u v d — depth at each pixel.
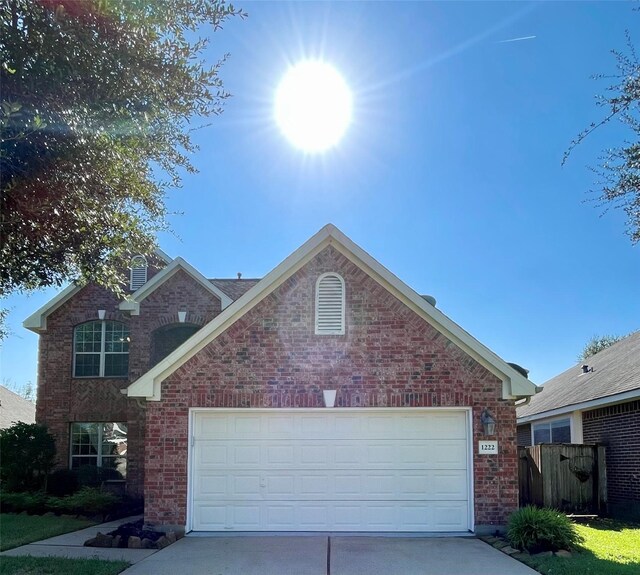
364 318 12.45
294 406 12.22
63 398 19.53
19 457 17.25
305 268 12.65
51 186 6.80
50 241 7.34
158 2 6.96
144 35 6.91
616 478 16.30
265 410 12.25
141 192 8.20
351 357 12.32
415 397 12.14
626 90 7.14
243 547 10.60
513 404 12.09
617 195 7.37
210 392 12.26
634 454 15.57
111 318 19.78
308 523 12.01
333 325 12.44
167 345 19.45
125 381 19.53
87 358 19.86
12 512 15.78
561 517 10.65
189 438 12.16
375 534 11.79
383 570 8.95
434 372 12.22
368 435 12.25
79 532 12.78
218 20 7.51
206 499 12.09
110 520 15.02
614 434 16.70
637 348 20.23
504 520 11.72
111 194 7.82
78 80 6.45
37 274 7.71
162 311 18.97
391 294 12.50
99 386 19.53
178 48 7.42
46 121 6.38
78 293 20.00
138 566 9.22
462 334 12.23
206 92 7.88
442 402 12.11
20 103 5.99
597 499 16.31
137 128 7.25
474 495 11.83
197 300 19.00
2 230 6.57
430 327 12.35
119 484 18.56
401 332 12.37
